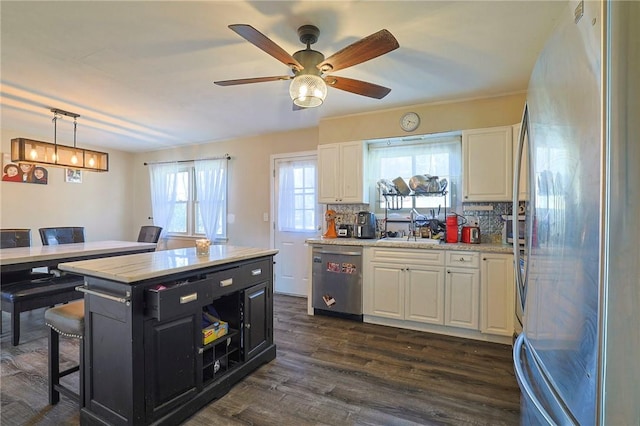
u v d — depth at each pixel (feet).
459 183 12.30
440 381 7.72
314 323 11.62
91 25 6.73
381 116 12.57
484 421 6.28
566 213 2.62
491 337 9.99
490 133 10.71
